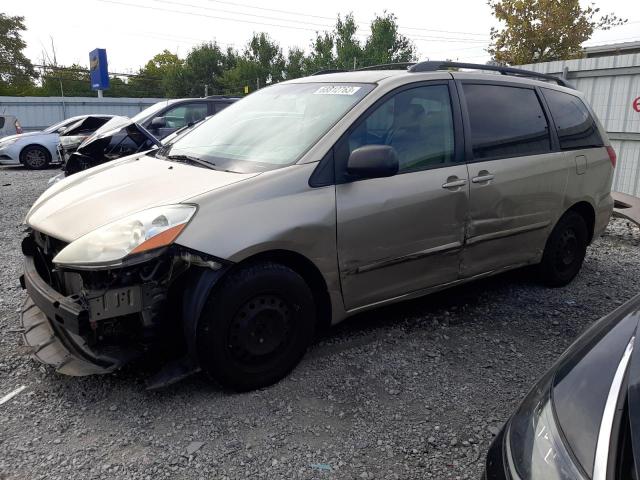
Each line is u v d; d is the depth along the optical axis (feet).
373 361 11.30
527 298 14.97
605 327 6.42
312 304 10.50
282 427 9.14
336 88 12.23
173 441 8.76
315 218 10.11
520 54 77.71
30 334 10.64
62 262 8.97
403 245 11.47
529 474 5.02
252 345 9.82
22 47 174.81
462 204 12.29
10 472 8.05
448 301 14.66
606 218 16.49
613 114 28.25
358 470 8.21
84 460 8.33
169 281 9.06
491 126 13.24
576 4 75.72
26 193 33.63
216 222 9.21
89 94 189.78
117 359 9.23
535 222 14.16
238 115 13.16
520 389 10.46
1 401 9.82
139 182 10.73
